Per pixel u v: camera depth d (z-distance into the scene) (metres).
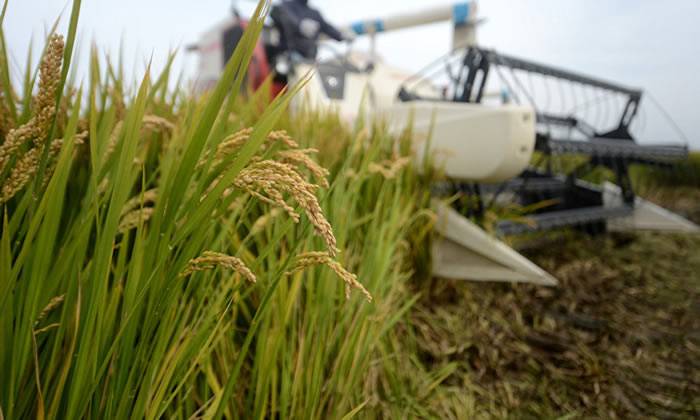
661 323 2.52
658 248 4.15
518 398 1.78
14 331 0.64
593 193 4.52
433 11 4.87
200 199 0.63
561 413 1.71
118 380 0.65
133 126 0.58
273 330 1.11
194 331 0.89
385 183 1.92
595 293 2.93
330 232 0.47
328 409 1.16
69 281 0.70
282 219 1.33
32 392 0.69
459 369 1.92
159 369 0.78
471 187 2.78
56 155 0.71
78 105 0.60
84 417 0.71
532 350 2.14
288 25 4.80
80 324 0.65
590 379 1.93
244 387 1.12
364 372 1.42
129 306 0.63
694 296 2.94
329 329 1.26
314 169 0.65
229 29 5.79
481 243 2.46
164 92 1.31
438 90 5.48
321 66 4.66
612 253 3.91
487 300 2.63
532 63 3.47
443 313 2.37
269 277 1.21
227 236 1.21
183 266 0.62
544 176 4.36
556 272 3.25
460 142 2.59
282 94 0.61
